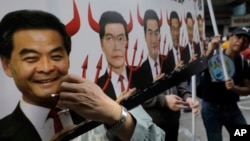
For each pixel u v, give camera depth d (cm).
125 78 72
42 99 51
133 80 75
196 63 117
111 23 67
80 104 54
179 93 211
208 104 254
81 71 58
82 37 59
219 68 242
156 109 186
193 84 195
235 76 241
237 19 1386
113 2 68
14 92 48
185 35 108
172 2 98
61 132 55
